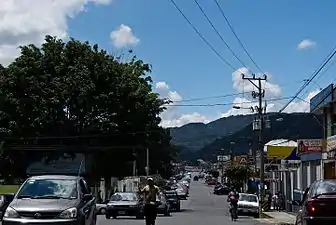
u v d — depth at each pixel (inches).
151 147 2340.1
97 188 2217.0
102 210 1665.8
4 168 2057.1
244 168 3499.0
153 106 2194.9
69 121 2018.9
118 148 2094.0
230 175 3531.0
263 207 1957.4
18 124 1989.4
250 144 4569.4
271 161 2566.4
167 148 3695.9
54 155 2086.6
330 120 1700.3
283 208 2062.0
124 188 2979.8
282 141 2623.0
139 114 2106.3
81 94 1990.7
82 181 672.4
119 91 2073.1
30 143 2025.1
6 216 587.5
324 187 718.5
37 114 2003.0
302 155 1808.6
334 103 1637.6
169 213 1824.6
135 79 2162.9
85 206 632.4
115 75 2087.8
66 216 586.9
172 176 6796.3
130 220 1352.1
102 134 2034.9
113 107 2048.5
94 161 2154.3
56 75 2050.9
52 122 2011.6
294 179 2043.6
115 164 2201.0
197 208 2413.9
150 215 858.1
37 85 2011.6
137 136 2112.5
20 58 2064.5
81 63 2054.6
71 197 626.2
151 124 2194.9
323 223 689.6
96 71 2052.2
